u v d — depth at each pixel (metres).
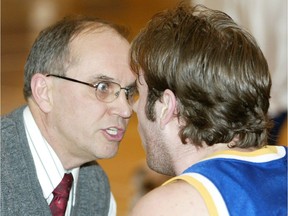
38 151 4.43
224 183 3.24
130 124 11.66
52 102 4.35
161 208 3.20
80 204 4.71
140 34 3.66
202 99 3.44
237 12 7.75
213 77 3.43
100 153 4.36
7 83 13.88
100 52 4.29
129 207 8.62
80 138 4.33
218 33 3.52
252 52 3.52
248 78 3.46
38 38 4.43
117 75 4.28
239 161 3.38
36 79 4.36
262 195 3.26
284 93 7.79
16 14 19.89
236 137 3.51
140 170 8.35
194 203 3.18
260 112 3.53
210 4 7.79
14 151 4.40
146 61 3.56
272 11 7.65
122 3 21.97
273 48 7.73
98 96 4.28
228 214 3.16
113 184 9.64
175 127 3.57
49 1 21.86
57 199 4.46
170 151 3.60
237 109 3.46
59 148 4.42
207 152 3.53
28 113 4.51
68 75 4.29
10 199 4.27
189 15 3.62
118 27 4.45
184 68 3.45
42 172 4.43
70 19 4.44
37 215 4.32
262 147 3.56
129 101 4.35
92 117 4.29
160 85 3.54
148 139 3.67
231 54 3.46
